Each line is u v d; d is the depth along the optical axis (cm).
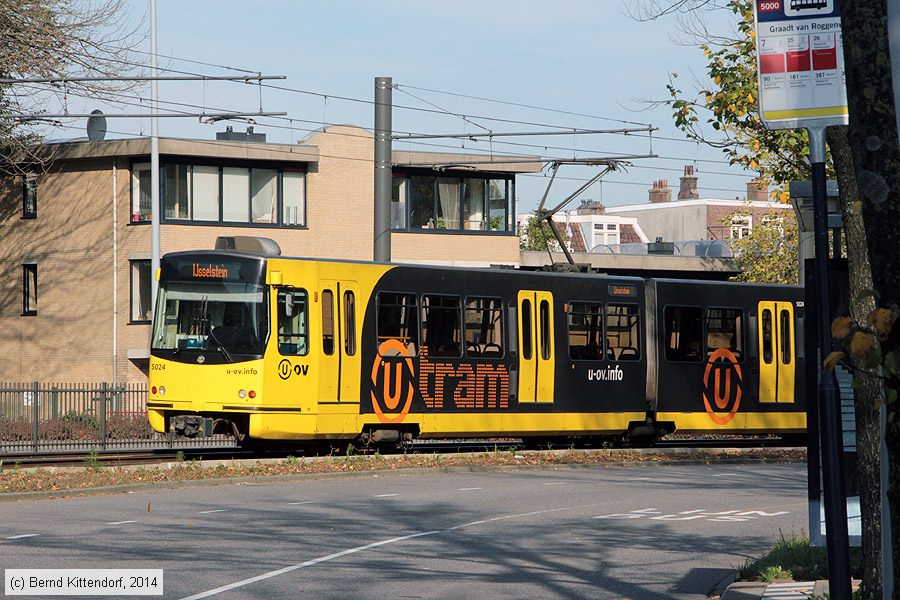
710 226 15162
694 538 2170
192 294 3588
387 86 4528
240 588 1593
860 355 805
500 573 1770
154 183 5522
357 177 7156
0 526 2212
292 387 3516
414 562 1859
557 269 4403
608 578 1739
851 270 1302
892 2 870
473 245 7556
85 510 2498
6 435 4056
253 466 3356
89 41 5216
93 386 4603
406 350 3759
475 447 4400
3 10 5106
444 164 5559
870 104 864
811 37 1166
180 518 2359
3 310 6894
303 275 3569
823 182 1161
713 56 3266
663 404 4347
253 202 6850
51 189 6819
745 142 3334
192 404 3541
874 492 1325
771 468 3766
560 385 4109
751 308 4559
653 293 4362
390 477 3356
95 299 6706
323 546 2011
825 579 1648
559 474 3497
